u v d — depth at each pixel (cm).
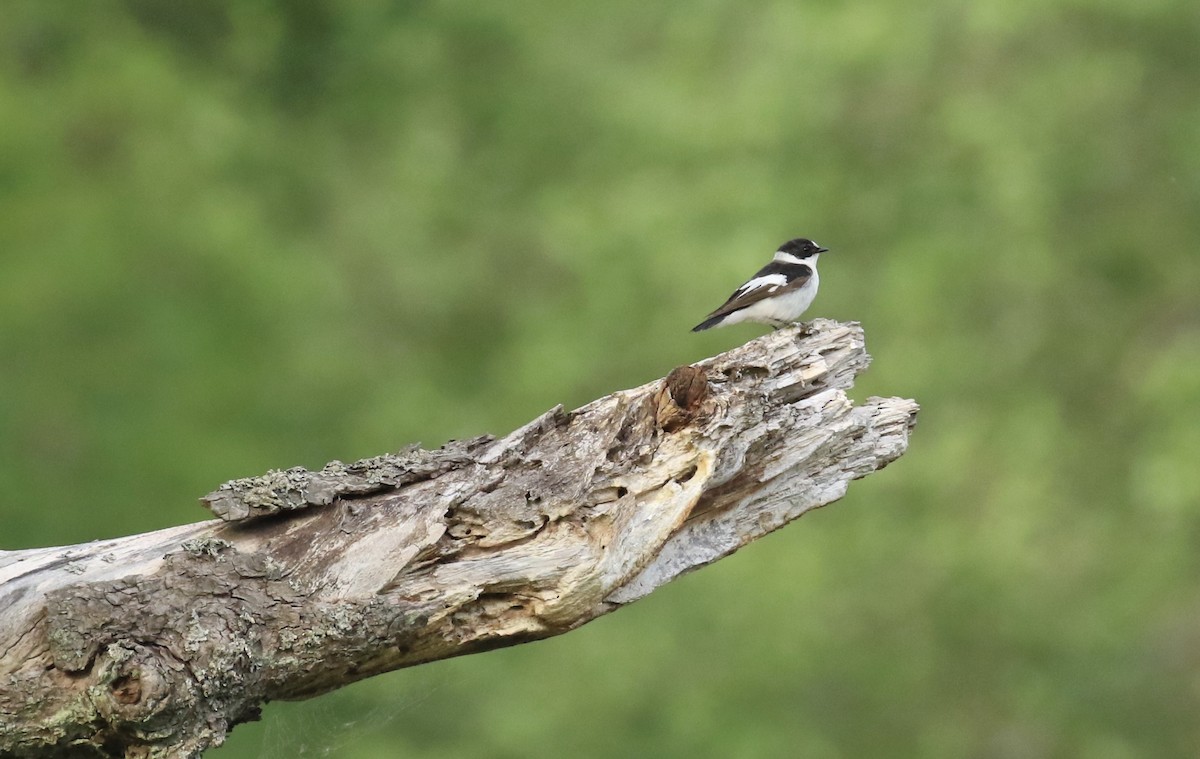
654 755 1587
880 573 1706
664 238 1820
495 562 546
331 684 532
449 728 1620
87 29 2136
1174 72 1941
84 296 1767
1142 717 1752
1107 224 1938
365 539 534
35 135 1895
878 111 1931
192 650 486
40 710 479
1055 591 1756
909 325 1780
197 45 2388
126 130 1997
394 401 1928
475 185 2272
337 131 2427
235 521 536
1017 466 1728
